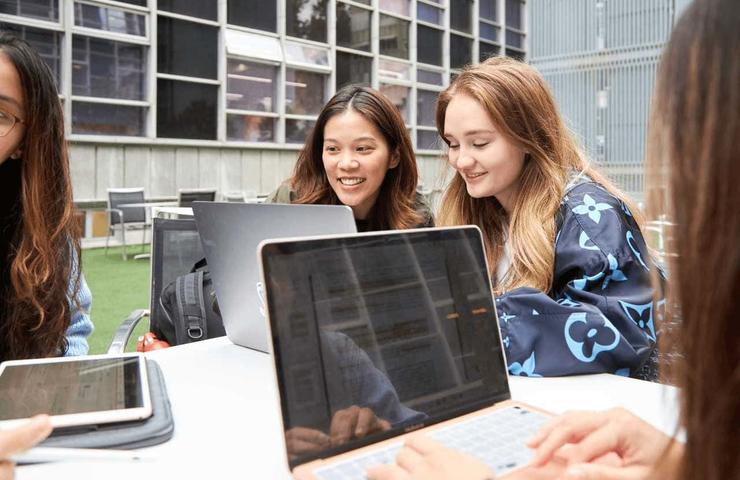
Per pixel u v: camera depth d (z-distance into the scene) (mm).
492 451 623
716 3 331
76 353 1285
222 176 10219
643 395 882
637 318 1033
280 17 10984
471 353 765
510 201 1395
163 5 9383
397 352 697
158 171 9375
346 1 12117
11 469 512
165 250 1788
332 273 675
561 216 1201
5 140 1105
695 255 325
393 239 740
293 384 614
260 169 10766
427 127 14016
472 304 789
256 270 1074
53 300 1197
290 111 11312
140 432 714
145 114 9258
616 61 11289
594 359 971
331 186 2035
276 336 614
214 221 1107
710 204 321
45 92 1140
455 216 1508
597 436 541
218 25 10016
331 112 1892
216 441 741
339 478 578
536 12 12359
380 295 706
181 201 7055
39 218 1159
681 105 340
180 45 9609
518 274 1221
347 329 668
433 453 514
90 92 8695
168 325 1646
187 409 852
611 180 1355
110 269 6398
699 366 323
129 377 871
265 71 10883
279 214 999
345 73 12242
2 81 1075
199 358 1122
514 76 1292
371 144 1857
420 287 748
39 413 712
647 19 10742
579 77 11750
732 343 314
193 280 1630
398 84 13242
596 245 1099
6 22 7805
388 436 662
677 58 345
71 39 8422
